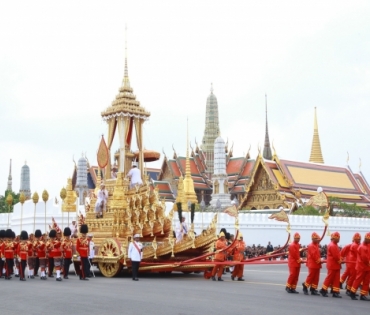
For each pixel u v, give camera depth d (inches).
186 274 1334.9
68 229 1268.5
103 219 1299.2
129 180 1370.6
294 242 899.4
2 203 3742.6
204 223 2293.3
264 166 3818.9
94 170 4215.1
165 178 4658.0
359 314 663.1
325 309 700.0
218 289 937.5
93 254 1236.5
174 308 695.1
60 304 733.9
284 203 3641.7
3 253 1191.6
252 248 2273.6
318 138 5265.8
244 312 665.6
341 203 3462.1
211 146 4938.5
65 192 1401.3
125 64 1469.0
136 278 1128.2
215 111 5152.6
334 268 844.6
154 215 1284.4
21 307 711.1
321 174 3973.9
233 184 4537.4
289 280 893.2
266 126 5861.2
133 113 1422.2
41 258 1165.7
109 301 761.6
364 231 2918.3
